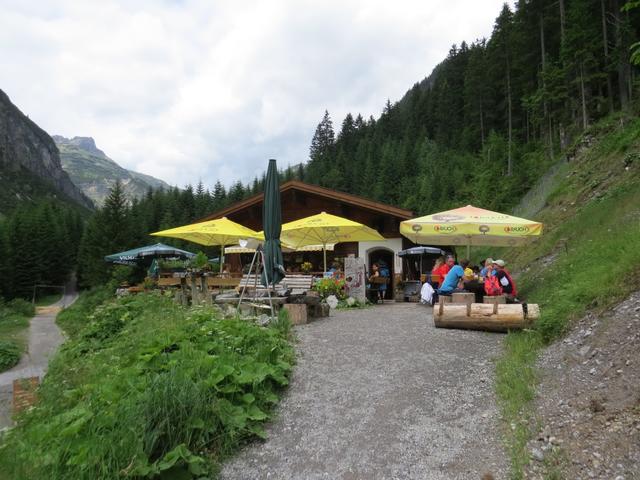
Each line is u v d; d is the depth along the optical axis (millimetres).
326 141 114500
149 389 3824
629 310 4930
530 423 3729
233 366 4859
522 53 43312
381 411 4312
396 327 8008
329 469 3402
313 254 20203
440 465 3344
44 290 54938
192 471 3336
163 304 11258
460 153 64875
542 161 35000
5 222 60688
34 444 3541
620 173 15023
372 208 19344
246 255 21781
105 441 3250
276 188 9453
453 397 4531
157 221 66812
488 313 7219
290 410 4457
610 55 27969
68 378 6289
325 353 6281
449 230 10172
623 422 3285
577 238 11508
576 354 4789
